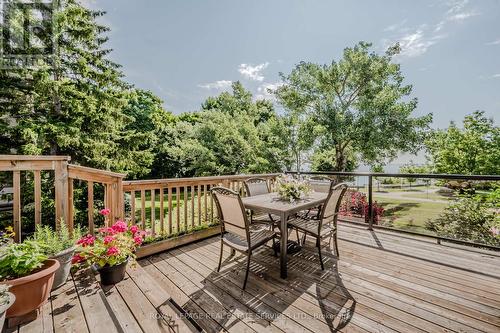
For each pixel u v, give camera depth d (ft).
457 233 13.00
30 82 20.08
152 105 60.85
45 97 20.57
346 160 42.93
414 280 8.16
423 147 35.60
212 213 13.20
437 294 7.33
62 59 22.15
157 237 10.94
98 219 21.72
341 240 12.00
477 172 34.19
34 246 5.64
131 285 6.81
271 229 9.46
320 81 39.11
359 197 17.42
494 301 6.94
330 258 9.96
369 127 34.40
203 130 43.83
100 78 23.52
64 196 8.16
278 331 5.89
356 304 6.89
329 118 37.29
